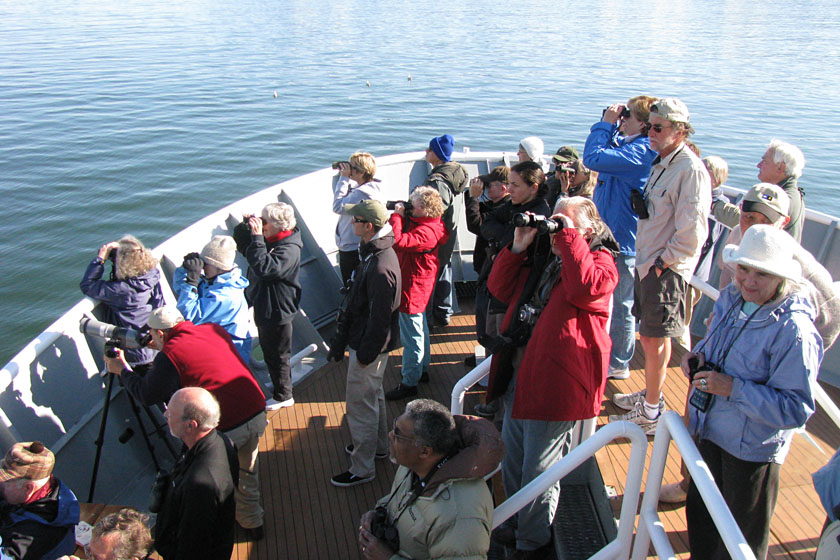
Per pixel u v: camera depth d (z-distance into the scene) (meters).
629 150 3.99
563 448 3.19
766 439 2.49
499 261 3.21
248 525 3.62
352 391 3.94
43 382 3.96
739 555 1.82
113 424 4.46
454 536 2.18
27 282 12.50
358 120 24.02
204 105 26.25
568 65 36.41
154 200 16.41
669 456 3.61
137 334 3.74
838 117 24.33
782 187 4.00
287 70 34.91
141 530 2.91
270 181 17.88
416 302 4.68
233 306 4.46
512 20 64.94
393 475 4.18
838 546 2.18
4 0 82.81
